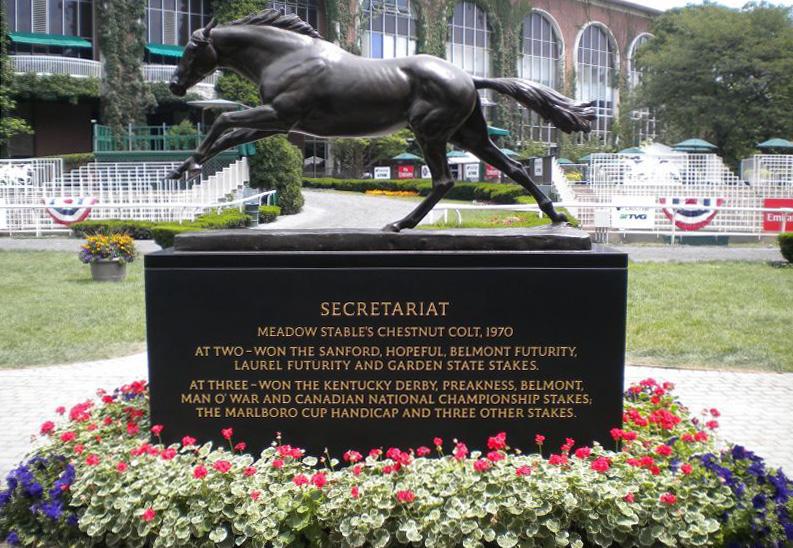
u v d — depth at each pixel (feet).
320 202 98.58
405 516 12.21
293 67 15.05
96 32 111.96
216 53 15.53
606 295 14.39
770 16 135.03
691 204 69.97
